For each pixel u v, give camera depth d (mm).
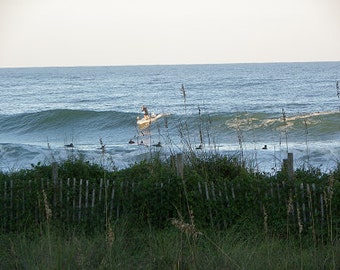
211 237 16094
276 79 177125
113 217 17562
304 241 16109
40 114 70188
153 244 15219
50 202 17672
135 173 19516
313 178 17859
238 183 17656
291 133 54531
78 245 13570
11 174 19469
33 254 14078
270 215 16984
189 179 17922
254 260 13609
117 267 13477
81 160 20438
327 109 83375
